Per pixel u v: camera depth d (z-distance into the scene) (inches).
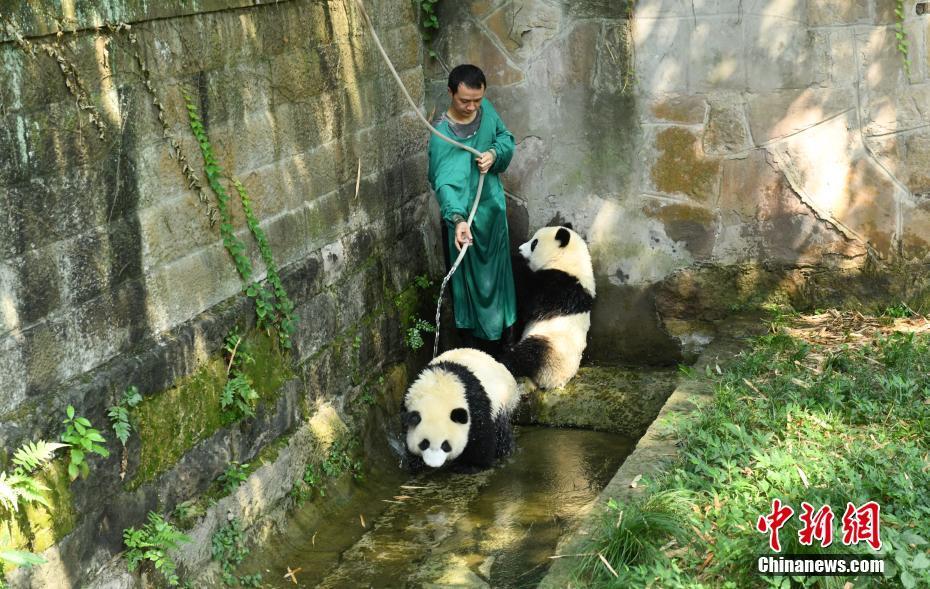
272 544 185.0
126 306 152.3
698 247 255.8
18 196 130.8
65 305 140.0
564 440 239.9
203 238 170.6
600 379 255.1
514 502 209.6
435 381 222.2
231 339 175.2
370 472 219.8
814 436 176.7
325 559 187.3
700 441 179.9
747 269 253.8
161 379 157.8
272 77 187.6
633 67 248.2
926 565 131.3
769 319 248.8
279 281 188.5
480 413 221.9
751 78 242.5
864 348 219.1
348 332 221.0
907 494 151.1
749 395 199.8
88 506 143.6
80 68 139.9
